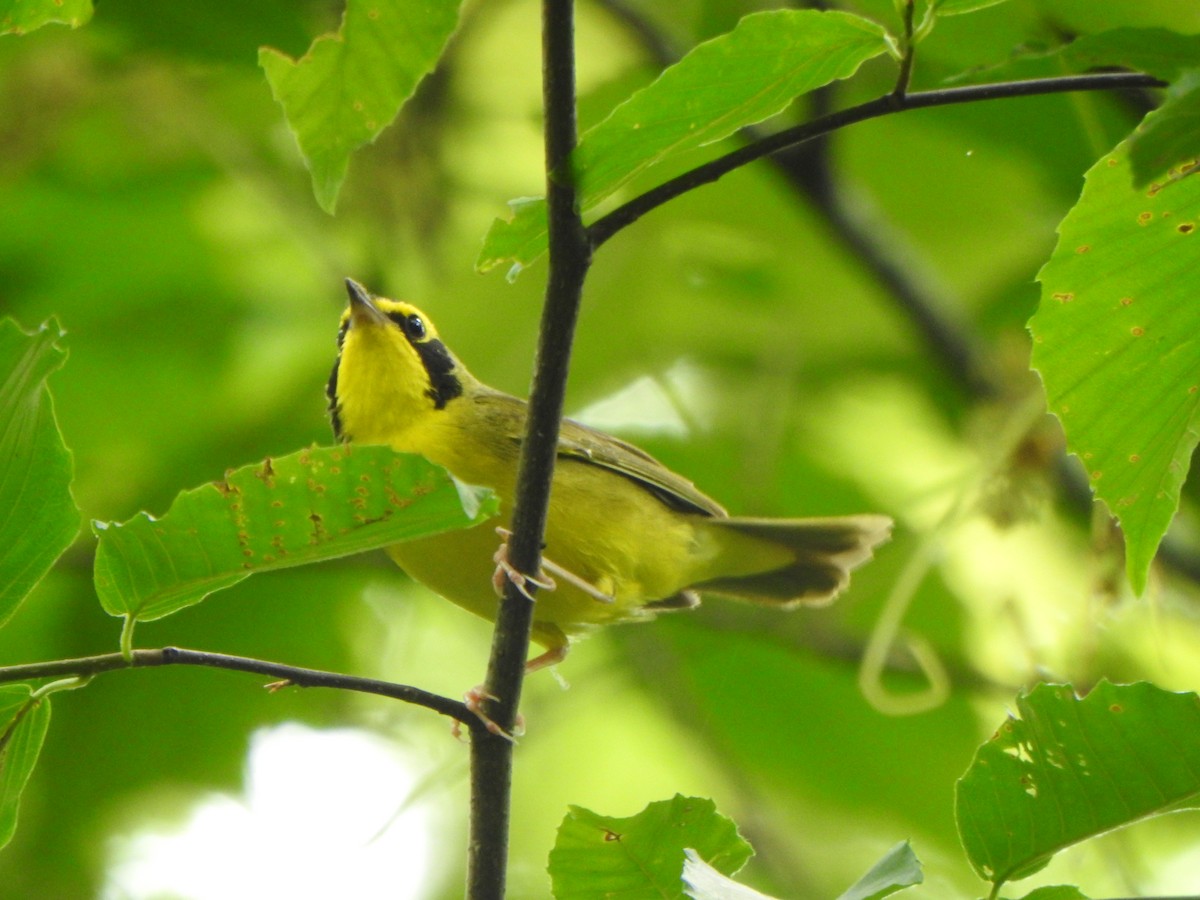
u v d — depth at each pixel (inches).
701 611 545.3
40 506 188.2
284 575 543.2
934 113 462.3
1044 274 204.2
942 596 542.0
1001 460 420.2
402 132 497.0
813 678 570.9
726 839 209.3
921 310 496.7
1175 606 482.6
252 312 578.9
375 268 514.6
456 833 549.6
